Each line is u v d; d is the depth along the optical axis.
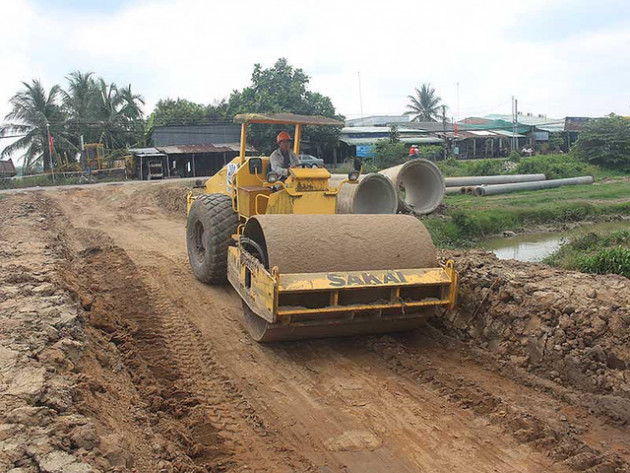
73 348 5.08
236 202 8.37
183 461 4.06
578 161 39.41
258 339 6.41
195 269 9.22
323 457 4.37
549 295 6.11
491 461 4.27
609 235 14.67
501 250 15.59
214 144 43.75
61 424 3.67
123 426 4.20
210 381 5.69
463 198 24.25
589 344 5.51
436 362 6.04
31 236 12.15
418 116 65.69
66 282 7.32
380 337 6.56
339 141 43.19
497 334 6.34
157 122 45.81
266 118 7.89
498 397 5.14
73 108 46.16
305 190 7.23
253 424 4.86
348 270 6.05
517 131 56.00
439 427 4.74
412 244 6.34
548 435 4.51
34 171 45.06
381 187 8.77
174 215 18.28
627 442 4.45
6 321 5.48
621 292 6.08
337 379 5.65
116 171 41.44
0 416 3.69
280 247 5.92
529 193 26.38
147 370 5.81
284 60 41.19
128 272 9.91
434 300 6.12
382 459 4.33
